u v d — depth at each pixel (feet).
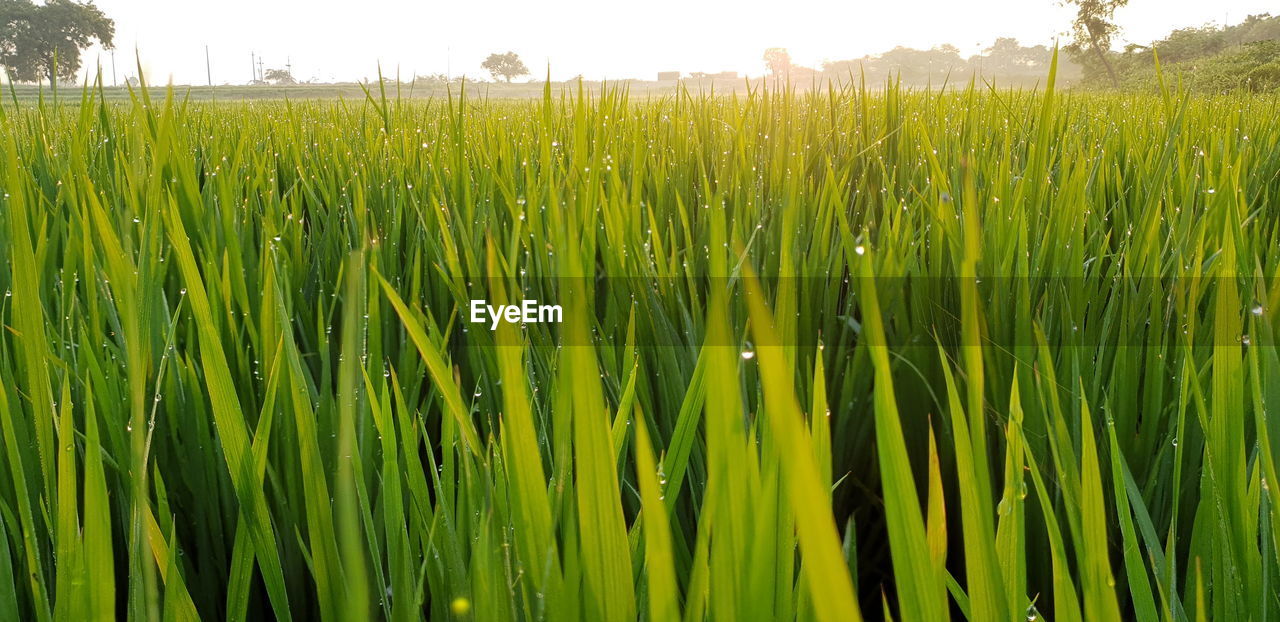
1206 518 2.29
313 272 5.47
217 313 3.74
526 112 15.35
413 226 5.98
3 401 2.13
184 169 4.54
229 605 2.34
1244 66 75.87
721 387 0.90
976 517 1.41
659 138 10.09
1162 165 5.28
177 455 3.12
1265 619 1.96
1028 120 10.12
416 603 2.06
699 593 1.61
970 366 1.31
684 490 3.26
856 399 3.83
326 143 10.07
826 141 8.73
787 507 1.57
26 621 2.50
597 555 1.24
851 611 0.65
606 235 4.47
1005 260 3.94
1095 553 1.64
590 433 1.18
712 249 0.86
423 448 3.99
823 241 4.75
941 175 4.20
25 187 5.32
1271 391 2.29
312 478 2.13
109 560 1.55
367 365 3.11
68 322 3.55
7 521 2.58
